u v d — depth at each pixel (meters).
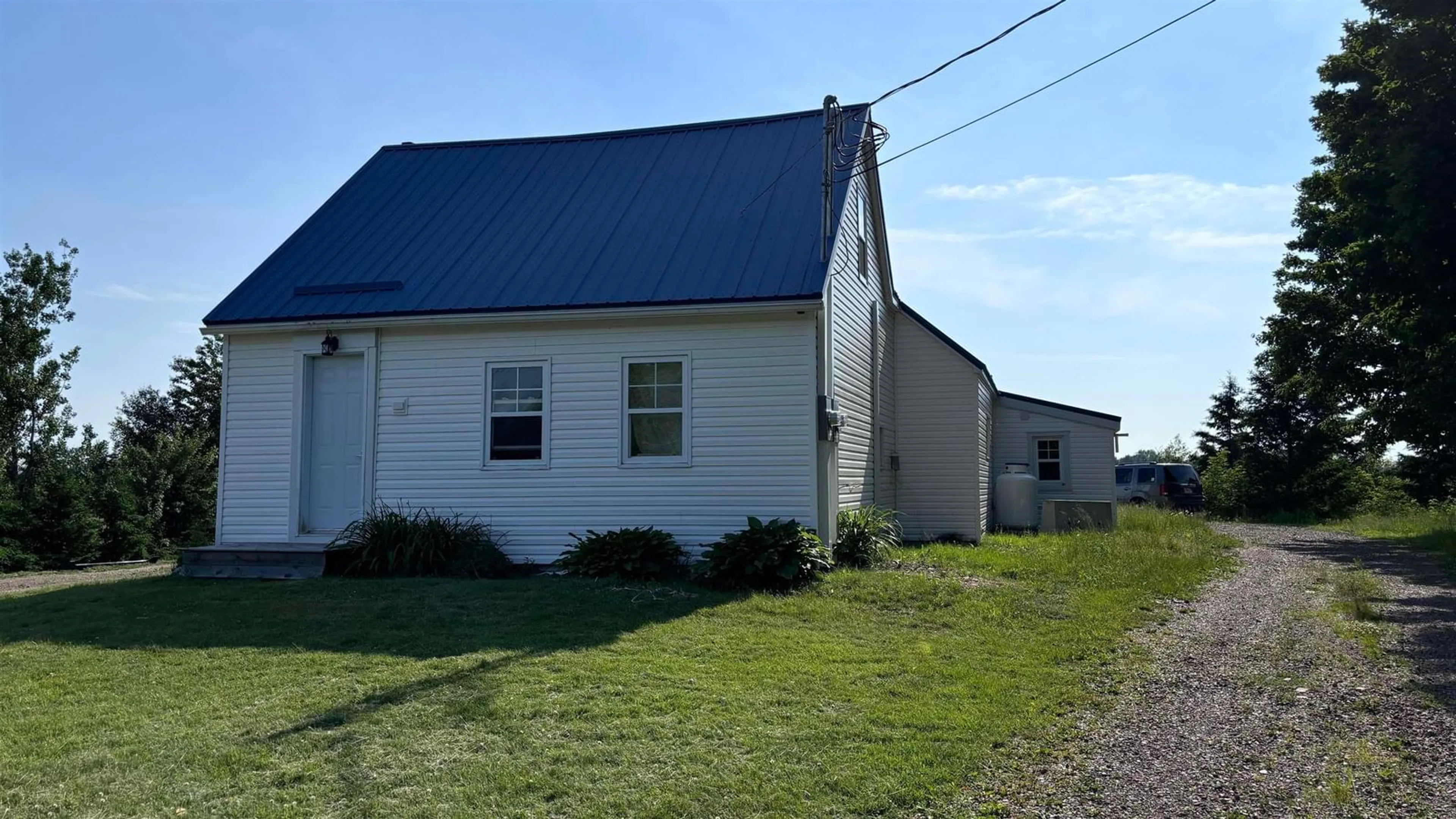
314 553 12.85
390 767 5.72
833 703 6.99
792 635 9.27
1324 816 5.01
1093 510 20.97
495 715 6.60
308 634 9.21
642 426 13.89
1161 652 8.76
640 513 13.73
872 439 17.73
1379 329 21.56
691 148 17.45
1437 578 13.47
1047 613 10.44
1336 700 7.04
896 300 19.94
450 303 14.11
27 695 7.29
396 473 14.38
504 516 14.08
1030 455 24.64
